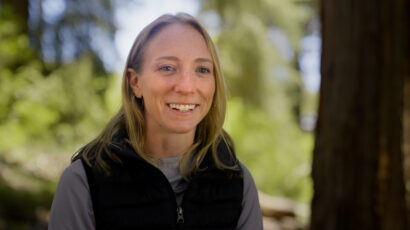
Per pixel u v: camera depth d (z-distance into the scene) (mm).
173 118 1155
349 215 2770
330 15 2902
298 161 6863
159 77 1145
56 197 1143
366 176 2746
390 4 2768
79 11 6301
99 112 6043
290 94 9969
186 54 1148
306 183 6512
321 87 2982
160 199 1151
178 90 1134
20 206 4047
